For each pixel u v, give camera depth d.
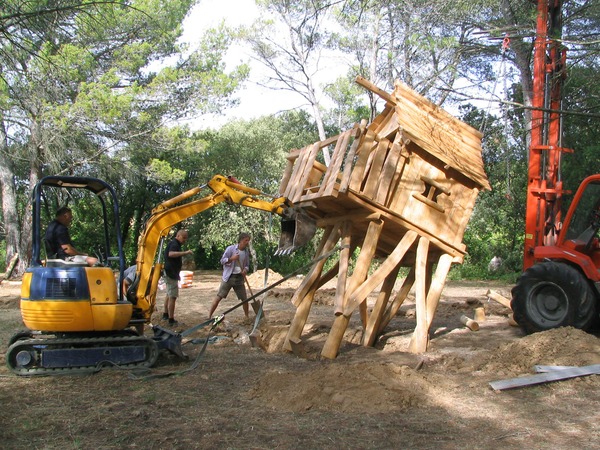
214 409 5.86
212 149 30.47
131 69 21.67
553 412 5.74
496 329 10.64
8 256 24.66
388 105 9.08
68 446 4.84
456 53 11.08
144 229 8.42
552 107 10.81
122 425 5.33
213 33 24.66
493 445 4.91
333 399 5.96
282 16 23.81
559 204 10.59
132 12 19.41
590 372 6.77
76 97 20.72
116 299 7.52
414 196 8.62
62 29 7.16
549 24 10.57
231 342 9.59
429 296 8.88
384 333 10.18
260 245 30.42
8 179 24.67
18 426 5.31
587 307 8.87
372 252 8.47
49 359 7.23
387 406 5.88
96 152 23.03
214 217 28.97
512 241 26.20
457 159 8.73
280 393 6.17
